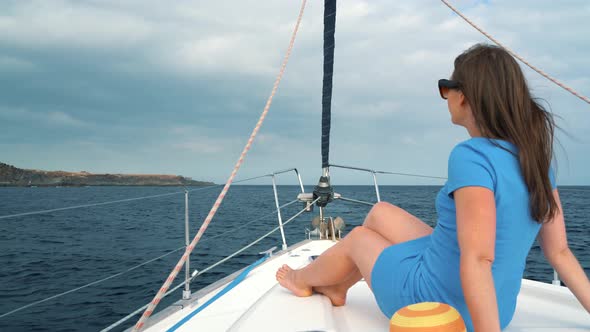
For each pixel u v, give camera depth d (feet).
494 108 3.71
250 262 30.76
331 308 5.09
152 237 48.55
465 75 3.92
